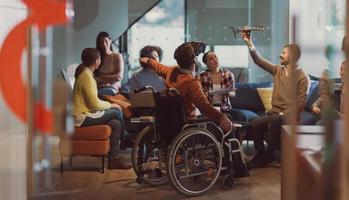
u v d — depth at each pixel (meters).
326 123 1.58
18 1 2.48
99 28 7.26
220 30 8.05
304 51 2.02
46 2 2.52
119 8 7.51
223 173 4.41
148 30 7.88
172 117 4.17
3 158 2.64
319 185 1.57
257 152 5.13
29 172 2.82
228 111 5.48
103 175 4.78
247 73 7.70
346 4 1.41
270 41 7.43
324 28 1.70
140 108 4.73
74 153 4.34
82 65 4.67
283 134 2.54
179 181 4.17
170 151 4.10
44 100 2.58
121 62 5.95
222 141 4.34
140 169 4.55
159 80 5.31
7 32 2.49
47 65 2.63
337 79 1.53
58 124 2.64
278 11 7.02
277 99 4.77
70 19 3.06
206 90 5.13
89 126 4.68
